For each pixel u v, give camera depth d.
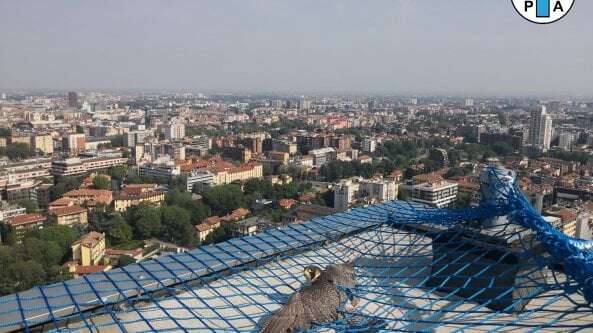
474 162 177.12
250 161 176.50
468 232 16.44
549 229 12.38
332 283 7.68
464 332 13.31
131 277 15.89
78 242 82.00
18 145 199.12
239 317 14.03
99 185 136.00
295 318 6.86
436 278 16.41
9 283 67.56
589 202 95.00
